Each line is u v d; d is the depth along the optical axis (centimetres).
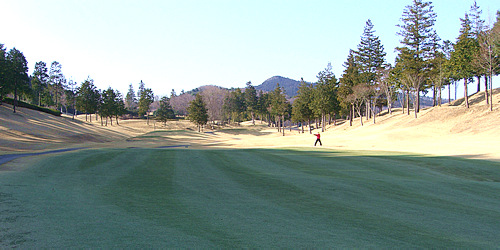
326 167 1573
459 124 4409
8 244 493
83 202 795
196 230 585
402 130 4694
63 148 3369
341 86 7681
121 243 506
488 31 4772
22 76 6938
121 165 1577
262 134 10700
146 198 854
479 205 862
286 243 525
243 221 652
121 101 11369
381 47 7494
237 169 1466
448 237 587
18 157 2006
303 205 805
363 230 612
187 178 1198
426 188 1080
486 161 1844
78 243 503
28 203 767
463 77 5619
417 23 6353
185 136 7088
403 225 657
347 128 7431
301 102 8781
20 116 6378
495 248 534
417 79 6181
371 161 1836
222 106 14300
